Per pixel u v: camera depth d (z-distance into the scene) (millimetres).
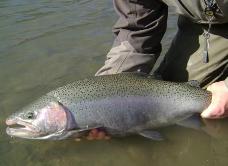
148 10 933
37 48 1353
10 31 1521
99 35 1444
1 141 884
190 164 815
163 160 831
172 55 1034
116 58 944
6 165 815
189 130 907
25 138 894
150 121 889
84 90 863
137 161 832
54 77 1150
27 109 878
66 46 1359
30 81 1128
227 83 900
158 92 887
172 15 1552
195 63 989
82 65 1220
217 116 909
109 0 1876
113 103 861
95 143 884
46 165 818
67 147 872
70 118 852
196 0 899
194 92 906
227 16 902
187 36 1006
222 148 856
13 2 1914
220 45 958
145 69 952
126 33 947
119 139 895
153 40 952
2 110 984
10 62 1250
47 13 1728
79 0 1911
